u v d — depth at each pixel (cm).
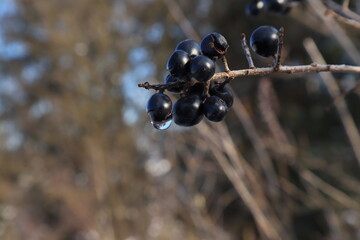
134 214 702
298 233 666
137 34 1305
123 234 634
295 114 825
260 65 831
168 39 1138
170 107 129
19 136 1540
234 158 346
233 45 923
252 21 887
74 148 1204
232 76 126
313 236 658
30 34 1617
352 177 656
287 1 244
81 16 1401
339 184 600
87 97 1252
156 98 128
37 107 1526
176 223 625
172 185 493
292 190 550
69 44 1361
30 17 1623
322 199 461
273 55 137
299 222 667
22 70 1614
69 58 1372
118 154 973
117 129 1093
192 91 131
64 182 1040
